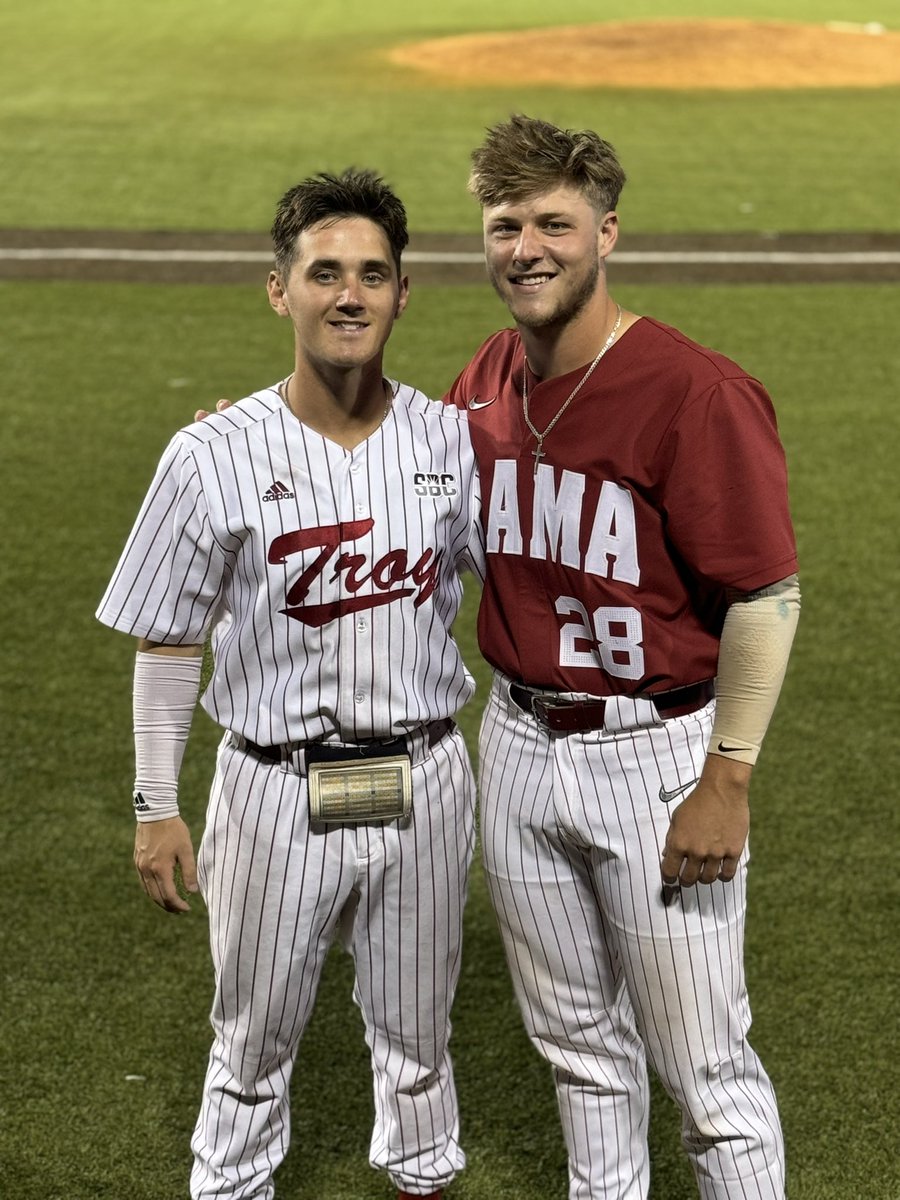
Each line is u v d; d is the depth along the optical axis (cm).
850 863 346
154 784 207
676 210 1155
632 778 202
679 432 190
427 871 209
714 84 1872
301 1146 258
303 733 198
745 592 191
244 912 206
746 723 194
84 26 2355
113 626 201
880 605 495
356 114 1576
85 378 738
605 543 197
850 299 916
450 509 202
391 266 190
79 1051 280
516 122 193
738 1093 211
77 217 1098
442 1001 221
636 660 198
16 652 452
